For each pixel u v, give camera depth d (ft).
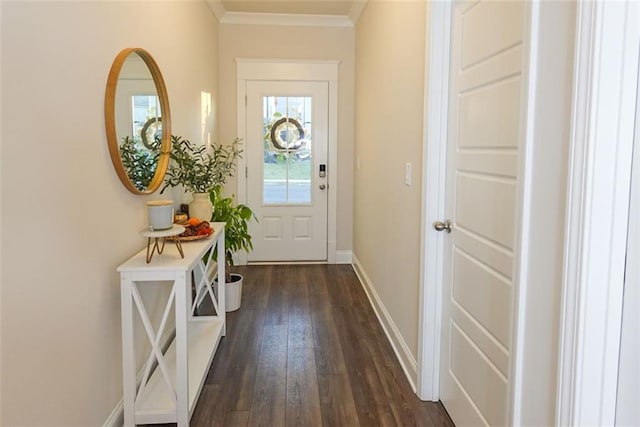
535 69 4.11
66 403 5.29
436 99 6.98
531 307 4.26
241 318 11.44
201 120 12.84
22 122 4.45
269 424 7.04
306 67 16.03
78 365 5.57
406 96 8.64
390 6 10.06
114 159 6.54
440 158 7.08
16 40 4.36
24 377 4.50
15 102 4.35
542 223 4.05
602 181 3.37
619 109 3.32
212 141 14.52
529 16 4.16
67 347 5.32
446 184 7.07
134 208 7.50
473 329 6.14
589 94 3.34
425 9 7.30
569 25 3.60
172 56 9.79
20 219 4.42
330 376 8.51
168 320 9.50
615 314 3.48
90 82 5.91
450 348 7.07
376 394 7.88
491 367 5.59
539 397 4.15
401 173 9.09
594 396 3.55
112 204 6.61
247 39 15.81
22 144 4.46
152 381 7.47
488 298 5.65
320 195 16.67
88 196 5.85
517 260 4.47
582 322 3.50
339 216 16.79
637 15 3.26
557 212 3.81
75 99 5.51
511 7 4.93
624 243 3.43
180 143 9.70
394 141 9.71
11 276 4.29
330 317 11.54
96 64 6.08
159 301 8.91
